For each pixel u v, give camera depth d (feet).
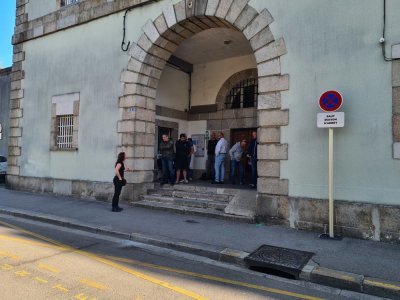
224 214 26.68
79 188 36.09
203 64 44.80
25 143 42.01
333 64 23.04
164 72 42.09
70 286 14.06
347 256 18.25
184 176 36.27
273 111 25.03
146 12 32.58
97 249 20.01
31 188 40.70
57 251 19.11
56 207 31.27
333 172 22.66
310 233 22.76
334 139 22.80
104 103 34.86
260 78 25.68
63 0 40.37
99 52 35.68
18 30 43.65
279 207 24.48
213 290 14.48
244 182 38.55
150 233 22.61
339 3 23.07
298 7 24.50
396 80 20.99
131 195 32.32
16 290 13.38
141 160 33.14
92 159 35.35
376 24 21.80
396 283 14.88
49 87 39.93
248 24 26.45
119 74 33.94
